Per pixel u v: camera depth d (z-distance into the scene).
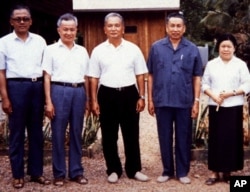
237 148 5.47
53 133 5.50
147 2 17.58
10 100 5.34
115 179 5.66
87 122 7.41
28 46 5.32
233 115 5.41
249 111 7.38
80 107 5.50
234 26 11.88
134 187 5.49
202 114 7.32
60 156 5.54
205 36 19.73
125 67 5.48
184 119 5.52
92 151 6.96
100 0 17.77
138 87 5.62
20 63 5.28
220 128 5.43
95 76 5.55
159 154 7.22
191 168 6.35
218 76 5.39
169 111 5.53
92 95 5.57
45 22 15.23
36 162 5.59
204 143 7.06
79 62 5.44
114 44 5.50
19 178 5.50
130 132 5.66
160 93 5.49
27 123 5.51
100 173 6.13
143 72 5.58
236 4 11.74
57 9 14.88
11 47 5.27
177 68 5.41
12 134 5.44
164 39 5.51
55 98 5.41
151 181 5.74
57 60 5.37
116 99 5.51
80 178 5.64
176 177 5.77
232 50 5.36
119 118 5.62
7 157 6.98
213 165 5.49
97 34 18.08
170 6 17.44
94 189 5.42
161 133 5.60
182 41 5.45
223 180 5.69
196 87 5.51
